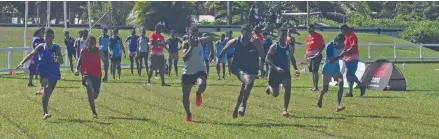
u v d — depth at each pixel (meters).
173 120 13.87
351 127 12.94
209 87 21.80
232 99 18.03
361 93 17.00
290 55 14.20
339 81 15.38
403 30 60.22
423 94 19.59
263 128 12.73
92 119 14.02
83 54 14.25
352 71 16.83
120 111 15.38
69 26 53.47
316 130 12.54
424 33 57.72
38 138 11.70
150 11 51.81
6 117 14.32
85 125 13.20
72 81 23.70
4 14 69.81
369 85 21.25
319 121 13.73
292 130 12.50
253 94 19.25
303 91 20.28
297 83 23.38
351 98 18.28
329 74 15.59
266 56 14.24
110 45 25.12
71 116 14.48
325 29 56.62
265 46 21.11
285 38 14.05
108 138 11.66
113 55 25.17
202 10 66.75
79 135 11.98
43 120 13.86
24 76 26.72
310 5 72.19
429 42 57.69
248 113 14.99
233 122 13.58
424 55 46.91
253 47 13.39
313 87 21.28
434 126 13.19
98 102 17.14
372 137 11.80
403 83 21.11
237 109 13.80
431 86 22.48
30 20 70.81
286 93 14.30
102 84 22.58
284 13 59.34
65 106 16.23
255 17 50.16
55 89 20.59
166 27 51.88
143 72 29.17
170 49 26.77
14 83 23.16
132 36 27.17
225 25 55.19
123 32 50.59
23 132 12.38
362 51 45.94
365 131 12.45
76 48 25.08
